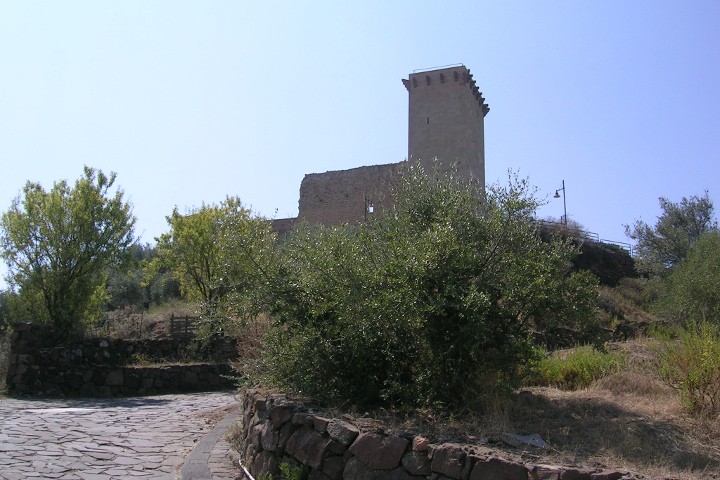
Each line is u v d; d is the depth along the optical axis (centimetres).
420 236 679
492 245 683
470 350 590
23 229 1806
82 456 758
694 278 1883
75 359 1658
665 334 961
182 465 721
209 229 2392
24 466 684
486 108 4666
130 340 1878
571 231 3347
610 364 767
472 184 790
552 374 766
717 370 564
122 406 1365
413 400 581
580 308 659
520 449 459
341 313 620
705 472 416
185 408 1341
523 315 661
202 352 2002
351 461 489
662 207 4088
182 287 2619
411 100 4244
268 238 770
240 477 644
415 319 577
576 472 381
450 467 423
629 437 485
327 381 643
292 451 552
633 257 3991
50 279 1798
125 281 3653
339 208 4578
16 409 1219
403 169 843
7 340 1786
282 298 694
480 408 571
